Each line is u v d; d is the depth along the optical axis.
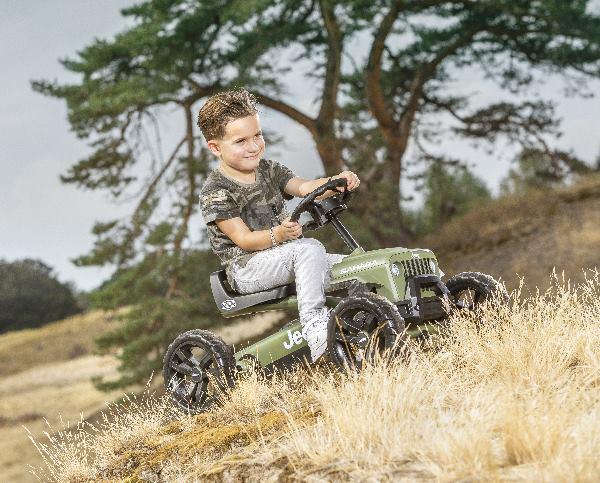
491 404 2.86
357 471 2.62
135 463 4.00
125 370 21.22
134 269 22.33
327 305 4.27
